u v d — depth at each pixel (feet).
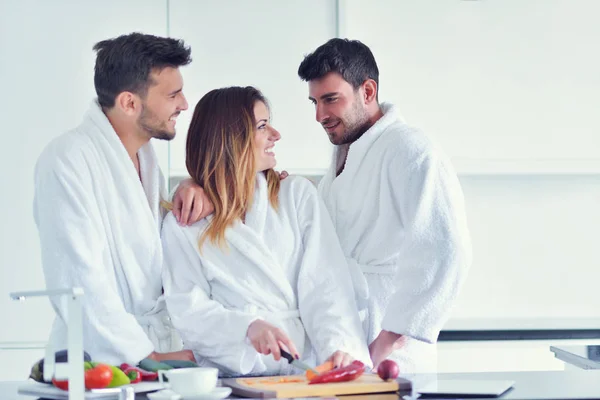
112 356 6.96
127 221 7.52
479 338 12.01
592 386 5.98
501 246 12.94
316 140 12.38
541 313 12.95
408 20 12.69
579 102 12.85
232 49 12.32
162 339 7.45
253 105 7.68
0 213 11.59
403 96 12.73
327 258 7.63
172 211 7.73
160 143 11.86
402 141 7.97
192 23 12.28
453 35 12.75
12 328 11.49
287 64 12.37
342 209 8.25
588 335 12.01
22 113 11.67
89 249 7.16
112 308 7.05
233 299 7.40
